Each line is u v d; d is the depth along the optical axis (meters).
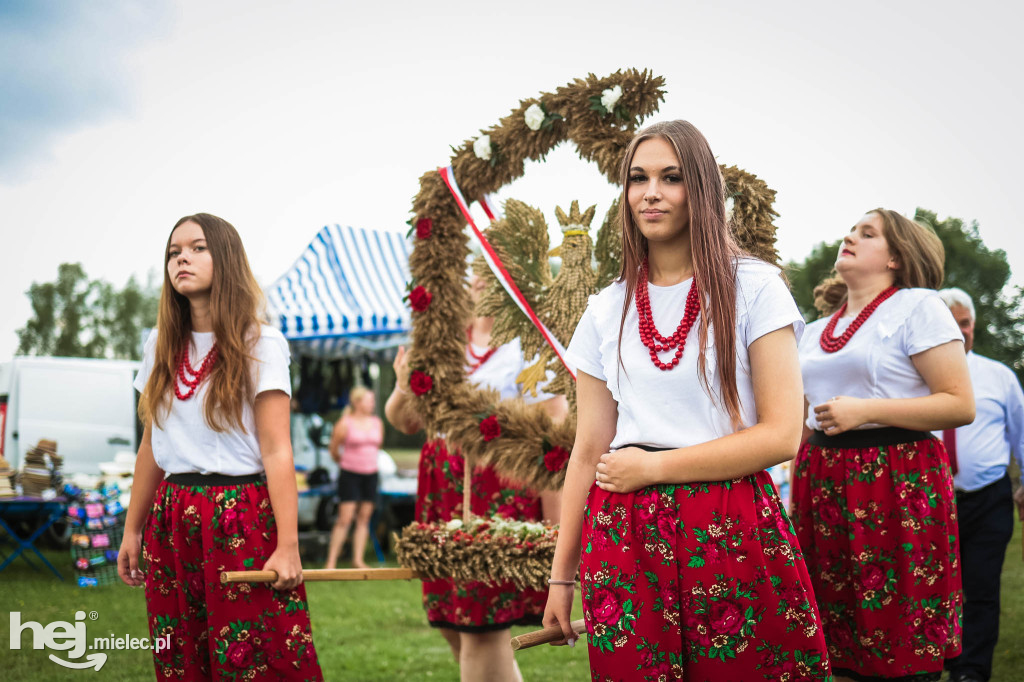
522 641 1.79
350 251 9.74
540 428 2.63
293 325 8.67
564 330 2.59
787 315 1.61
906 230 2.80
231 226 2.56
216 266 2.47
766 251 2.20
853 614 2.60
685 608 1.57
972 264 10.95
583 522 1.75
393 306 9.36
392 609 6.12
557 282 2.61
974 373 3.90
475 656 2.81
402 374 3.10
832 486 2.64
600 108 2.42
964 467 3.80
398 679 4.16
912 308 2.68
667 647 1.57
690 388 1.62
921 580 2.52
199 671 2.38
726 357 1.60
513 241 2.69
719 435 1.61
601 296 1.84
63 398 9.41
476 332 3.09
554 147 2.66
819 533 2.67
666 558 1.58
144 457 2.63
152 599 2.42
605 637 1.61
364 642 5.05
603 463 1.66
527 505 2.89
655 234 1.70
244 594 2.30
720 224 1.68
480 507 2.90
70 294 25.50
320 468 9.34
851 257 2.83
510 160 2.71
